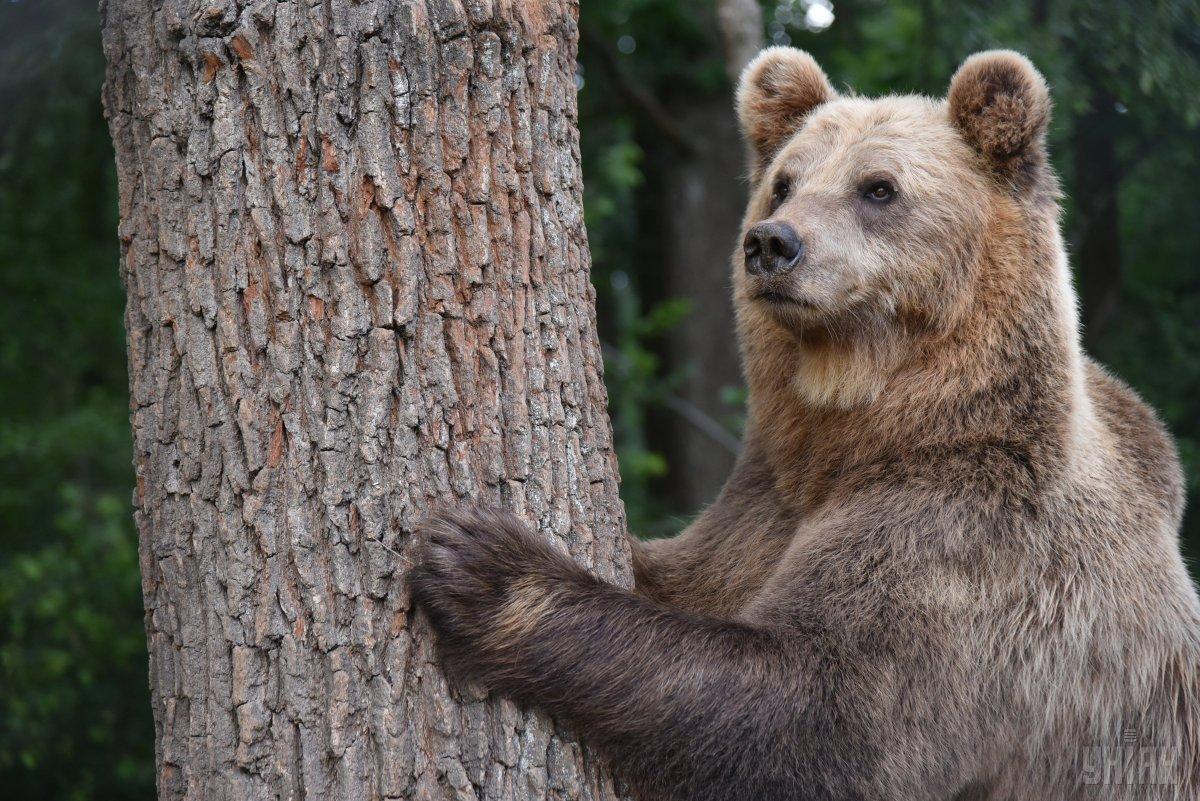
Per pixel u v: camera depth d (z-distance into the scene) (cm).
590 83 2398
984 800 714
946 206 754
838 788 647
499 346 598
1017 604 687
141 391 599
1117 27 1522
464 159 585
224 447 575
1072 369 735
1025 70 760
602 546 650
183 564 586
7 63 1620
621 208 2620
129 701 1980
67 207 1920
